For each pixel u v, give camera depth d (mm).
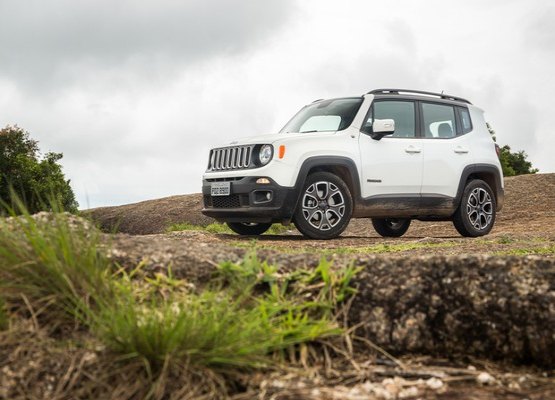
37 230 3090
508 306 2783
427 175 9734
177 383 2426
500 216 15758
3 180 22859
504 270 2906
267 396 2406
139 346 2484
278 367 2629
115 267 3082
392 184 9422
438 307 2885
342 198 9039
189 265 3141
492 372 2676
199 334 2557
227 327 2662
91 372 2453
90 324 2633
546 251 7051
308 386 2490
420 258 3098
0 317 2650
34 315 2660
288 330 2721
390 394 2422
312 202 8961
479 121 10727
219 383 2467
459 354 2822
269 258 3268
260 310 2785
